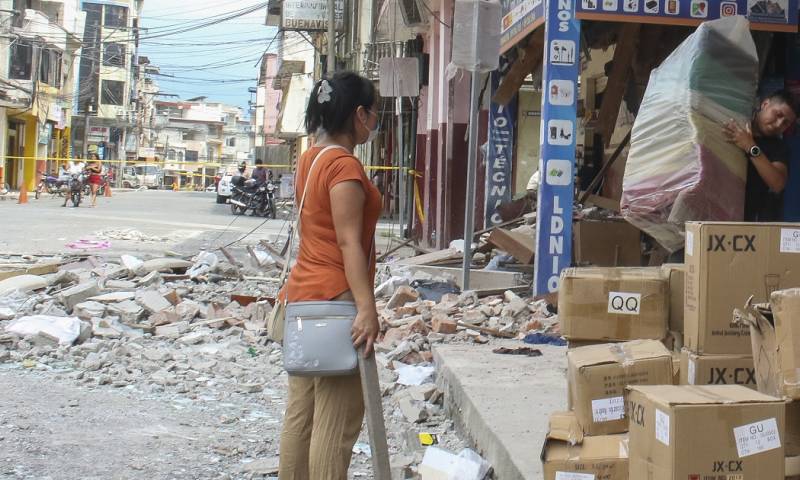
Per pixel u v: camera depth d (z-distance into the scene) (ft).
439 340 23.89
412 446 16.57
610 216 33.17
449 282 33.14
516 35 35.78
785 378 9.44
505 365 19.63
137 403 18.90
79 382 20.36
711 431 8.94
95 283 29.27
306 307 10.64
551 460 10.91
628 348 12.19
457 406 17.83
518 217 42.01
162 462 15.16
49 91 146.30
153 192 185.47
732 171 20.38
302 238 11.02
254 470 14.78
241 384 20.80
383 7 76.69
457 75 49.62
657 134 20.94
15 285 30.42
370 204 10.91
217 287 33.73
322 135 11.27
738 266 11.87
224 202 115.96
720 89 20.38
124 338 24.80
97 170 97.55
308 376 10.66
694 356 11.92
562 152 28.09
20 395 18.92
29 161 142.00
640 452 9.64
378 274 36.68
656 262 28.09
